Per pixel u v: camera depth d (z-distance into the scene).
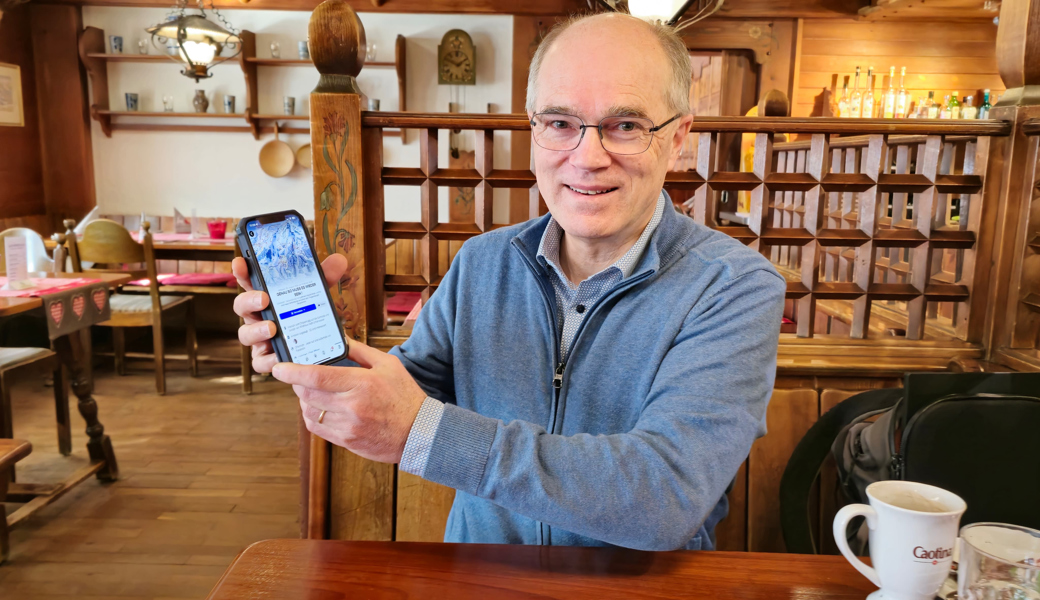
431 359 1.12
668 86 0.92
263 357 0.81
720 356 0.88
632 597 0.71
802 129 1.56
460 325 1.10
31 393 3.85
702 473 0.78
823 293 1.66
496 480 0.75
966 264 1.66
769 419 1.51
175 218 4.76
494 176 1.57
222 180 5.23
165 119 5.14
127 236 3.69
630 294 0.99
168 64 5.09
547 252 1.04
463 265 1.12
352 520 1.44
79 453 3.03
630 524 0.75
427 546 0.81
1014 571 0.61
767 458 1.50
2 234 3.19
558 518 0.75
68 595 2.01
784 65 4.47
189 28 3.79
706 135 1.60
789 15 4.36
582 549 0.81
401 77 5.00
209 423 3.41
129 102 5.00
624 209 0.94
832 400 1.52
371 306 1.60
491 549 0.80
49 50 4.99
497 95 5.18
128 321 3.82
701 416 0.81
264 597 0.70
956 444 1.04
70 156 5.12
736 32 4.41
